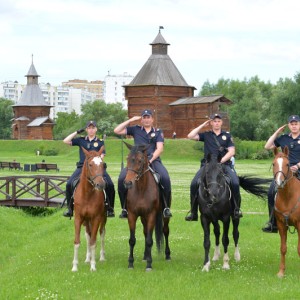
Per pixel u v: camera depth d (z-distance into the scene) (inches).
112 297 470.6
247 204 1144.8
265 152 3563.0
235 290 484.7
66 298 471.5
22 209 1168.2
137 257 639.8
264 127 4827.8
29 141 4539.9
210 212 552.7
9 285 529.3
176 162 3265.3
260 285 501.4
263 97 5713.6
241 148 3627.0
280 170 520.1
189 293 476.7
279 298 460.1
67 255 669.9
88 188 561.6
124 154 3695.9
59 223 920.3
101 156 578.2
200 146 3732.8
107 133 5442.9
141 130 601.0
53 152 4158.5
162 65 4434.1
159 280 520.7
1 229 914.7
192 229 834.2
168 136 4311.0
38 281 528.1
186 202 1186.6
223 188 549.3
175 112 4279.0
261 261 611.5
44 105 5413.4
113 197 618.5
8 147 4475.9
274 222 573.3
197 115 4128.9
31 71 5482.3
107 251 681.0
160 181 580.1
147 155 570.9
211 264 593.3
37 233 899.4
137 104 4375.0
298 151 562.9
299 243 534.0
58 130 6594.5
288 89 4001.0
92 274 545.0
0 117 6732.3
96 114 6151.6
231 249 686.5
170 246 705.6
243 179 618.5
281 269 540.1
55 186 1126.4
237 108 5049.2
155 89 4288.9
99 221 572.7
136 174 546.6
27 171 2497.5
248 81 6510.8
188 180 1841.8
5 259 732.7
